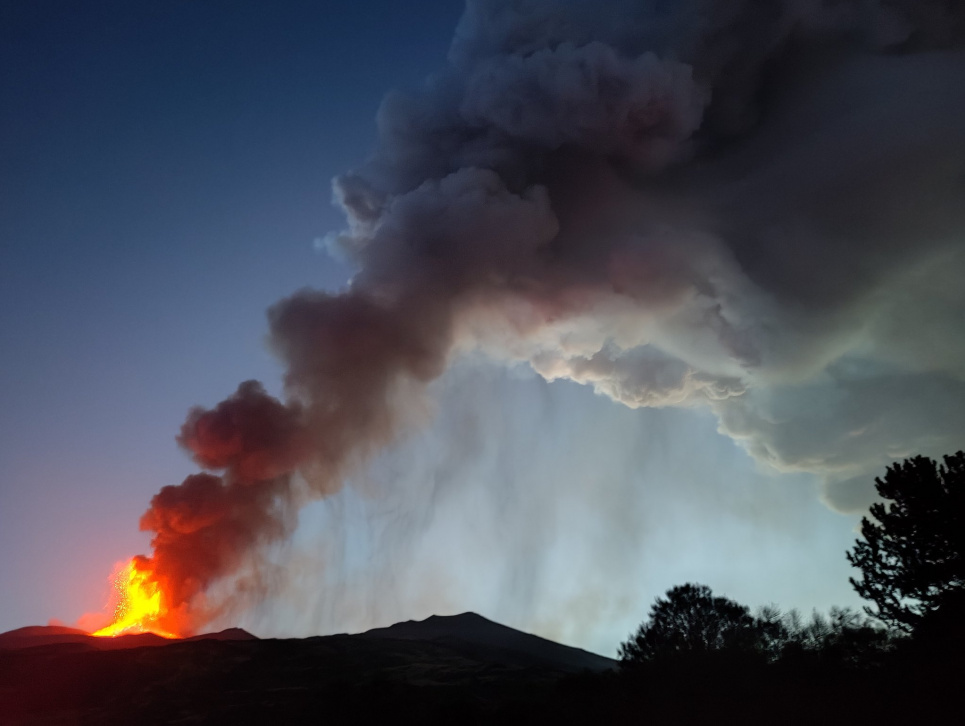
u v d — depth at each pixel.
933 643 32.50
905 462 37.09
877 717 31.00
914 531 35.19
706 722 34.94
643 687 39.19
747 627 41.25
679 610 43.16
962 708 30.03
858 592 36.88
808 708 33.16
